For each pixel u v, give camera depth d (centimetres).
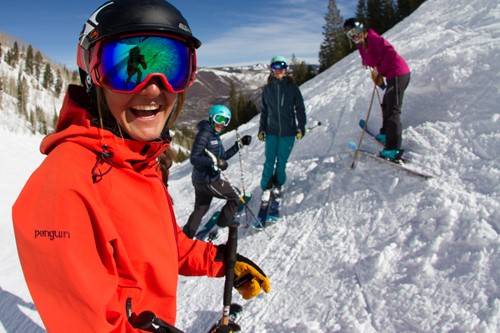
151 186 114
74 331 86
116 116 102
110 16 98
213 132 436
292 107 441
